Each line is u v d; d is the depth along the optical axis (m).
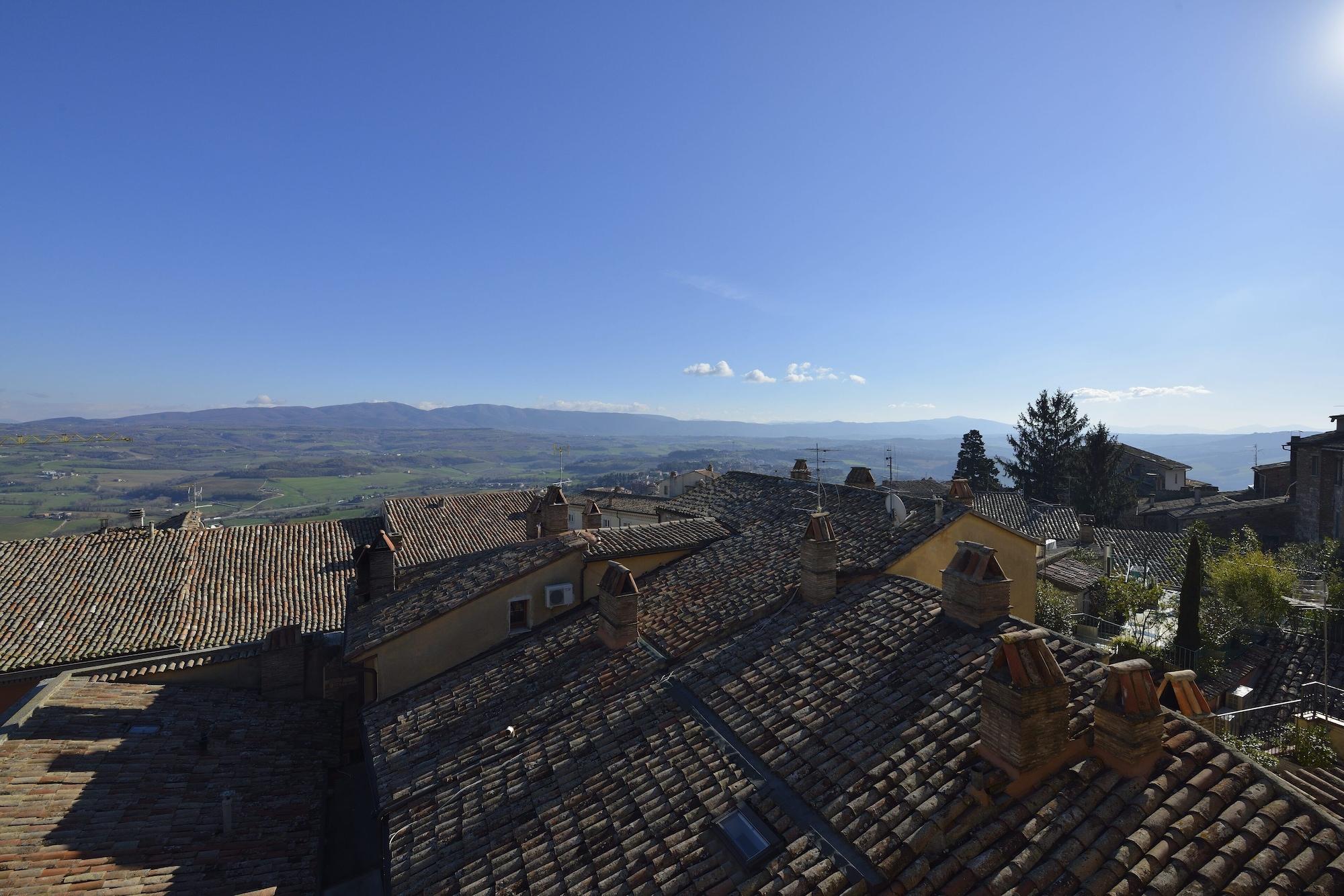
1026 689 6.65
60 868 10.06
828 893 6.11
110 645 22.42
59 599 24.70
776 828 7.25
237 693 19.11
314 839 12.48
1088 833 6.12
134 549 29.39
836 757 8.02
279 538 33.19
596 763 9.73
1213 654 20.25
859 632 10.71
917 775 7.14
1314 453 38.94
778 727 8.99
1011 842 6.16
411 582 19.55
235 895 10.27
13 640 21.91
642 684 11.59
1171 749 6.91
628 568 17.94
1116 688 6.92
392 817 10.20
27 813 11.38
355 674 18.25
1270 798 6.30
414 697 14.45
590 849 7.95
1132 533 40.75
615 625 13.22
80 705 16.39
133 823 11.81
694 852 7.33
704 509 23.08
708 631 12.57
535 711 11.88
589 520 26.00
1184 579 20.92
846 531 16.38
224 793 12.29
